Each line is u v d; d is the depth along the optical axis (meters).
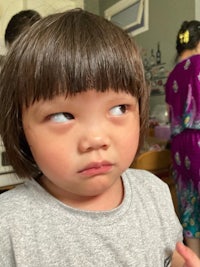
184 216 1.13
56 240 0.36
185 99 1.07
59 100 0.30
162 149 1.19
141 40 1.94
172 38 1.71
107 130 0.32
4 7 1.54
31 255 0.35
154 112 1.75
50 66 0.30
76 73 0.30
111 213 0.39
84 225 0.37
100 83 0.31
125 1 2.00
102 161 0.32
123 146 0.34
